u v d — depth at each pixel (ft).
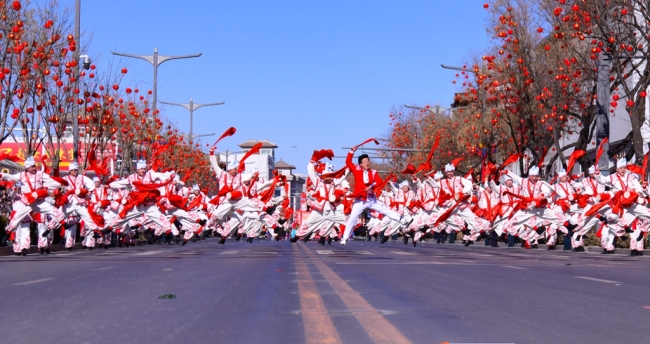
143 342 21.04
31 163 68.23
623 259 63.93
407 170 76.95
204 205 92.58
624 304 29.45
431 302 29.53
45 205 68.59
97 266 50.90
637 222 70.95
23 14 93.40
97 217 74.08
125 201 79.51
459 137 149.59
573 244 81.82
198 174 176.65
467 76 138.92
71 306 28.43
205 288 34.83
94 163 79.92
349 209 64.49
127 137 133.69
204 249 89.76
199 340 21.33
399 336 21.67
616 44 92.17
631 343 20.95
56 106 103.65
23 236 68.80
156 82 139.64
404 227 86.12
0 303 29.43
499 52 114.73
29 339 21.50
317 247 101.65
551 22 108.27
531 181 81.00
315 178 64.80
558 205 81.20
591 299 31.04
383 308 27.68
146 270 46.50
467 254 72.13
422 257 63.98
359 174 60.85
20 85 91.97
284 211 89.61
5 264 54.08
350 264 52.54
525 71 114.21
